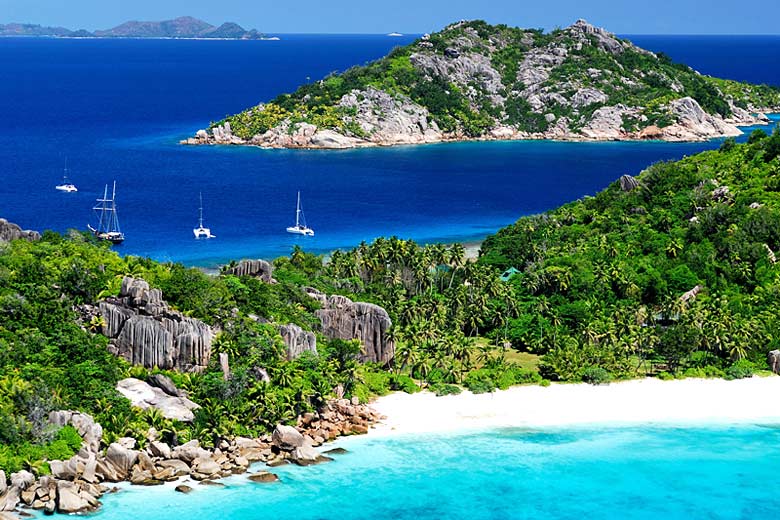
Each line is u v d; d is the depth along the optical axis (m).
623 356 137.62
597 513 103.81
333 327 138.38
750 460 114.69
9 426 100.81
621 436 119.12
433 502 103.94
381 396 127.06
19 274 130.12
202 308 128.25
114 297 126.50
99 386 112.31
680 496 107.56
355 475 108.56
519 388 130.50
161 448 106.38
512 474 110.31
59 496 97.50
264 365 120.50
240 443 110.44
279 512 100.44
